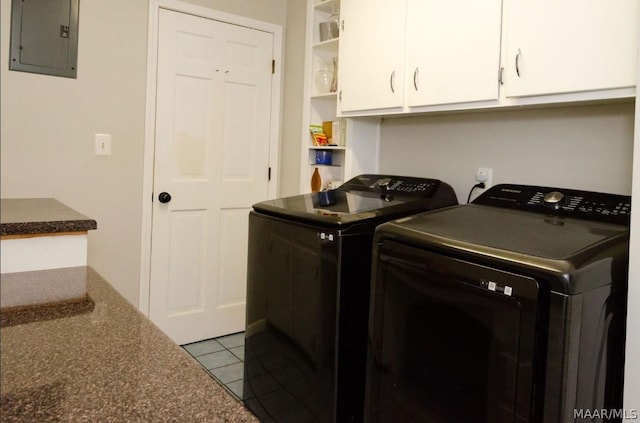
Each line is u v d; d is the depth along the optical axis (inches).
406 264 53.8
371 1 85.0
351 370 66.8
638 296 42.6
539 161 73.7
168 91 106.8
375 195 85.0
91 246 99.6
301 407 71.8
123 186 102.3
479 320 46.1
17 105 89.4
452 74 70.4
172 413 21.7
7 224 49.5
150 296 108.3
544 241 47.7
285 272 74.8
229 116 116.4
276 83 123.4
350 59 90.1
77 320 34.9
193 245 113.7
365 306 67.6
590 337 42.0
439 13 72.2
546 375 41.2
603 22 52.8
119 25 99.0
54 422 20.8
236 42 116.0
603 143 66.0
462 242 48.8
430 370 51.0
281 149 125.3
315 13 110.0
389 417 56.2
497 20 64.2
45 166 92.9
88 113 96.8
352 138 98.6
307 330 70.2
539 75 59.2
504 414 44.0
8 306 38.0
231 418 21.4
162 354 28.8
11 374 25.5
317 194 87.2
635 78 50.6
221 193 116.6
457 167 86.4
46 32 91.1
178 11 106.7
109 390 23.9
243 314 123.3
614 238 48.3
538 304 41.5
